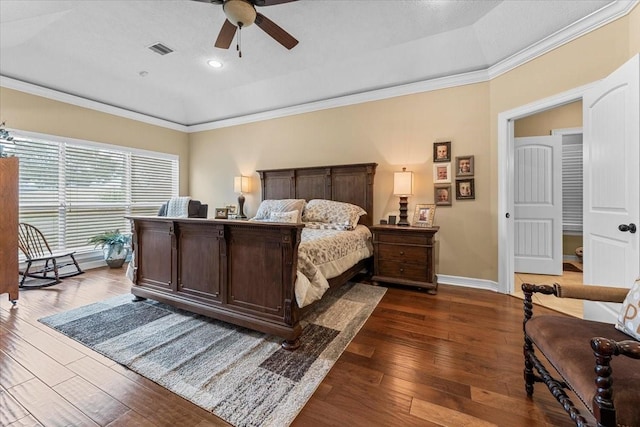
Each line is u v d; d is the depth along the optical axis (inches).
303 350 78.2
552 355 47.2
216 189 215.5
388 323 95.5
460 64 130.3
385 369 69.6
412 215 146.8
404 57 134.0
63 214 161.0
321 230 136.1
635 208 72.7
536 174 156.3
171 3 102.5
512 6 101.0
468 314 103.0
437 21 112.6
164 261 106.3
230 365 71.0
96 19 112.1
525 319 60.9
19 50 129.9
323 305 111.3
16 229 108.6
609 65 88.0
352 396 60.0
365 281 143.5
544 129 166.4
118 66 150.0
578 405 56.6
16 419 53.3
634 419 33.9
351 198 160.9
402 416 54.5
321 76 155.3
